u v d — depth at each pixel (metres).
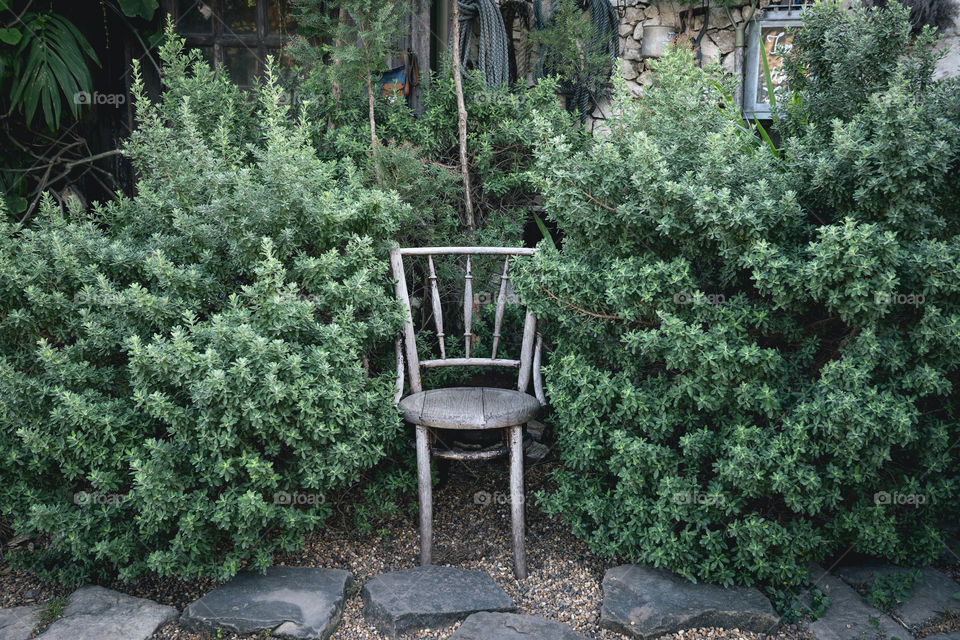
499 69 3.86
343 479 2.26
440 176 3.03
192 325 2.16
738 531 2.12
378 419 2.41
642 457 2.16
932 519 2.32
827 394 2.01
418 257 3.14
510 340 3.29
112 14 3.86
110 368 2.26
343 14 3.11
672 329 2.04
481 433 2.95
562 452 2.58
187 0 3.84
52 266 2.26
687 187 2.03
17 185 3.72
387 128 3.33
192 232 2.38
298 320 2.22
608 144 2.19
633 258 2.21
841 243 1.89
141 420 2.21
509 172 3.34
